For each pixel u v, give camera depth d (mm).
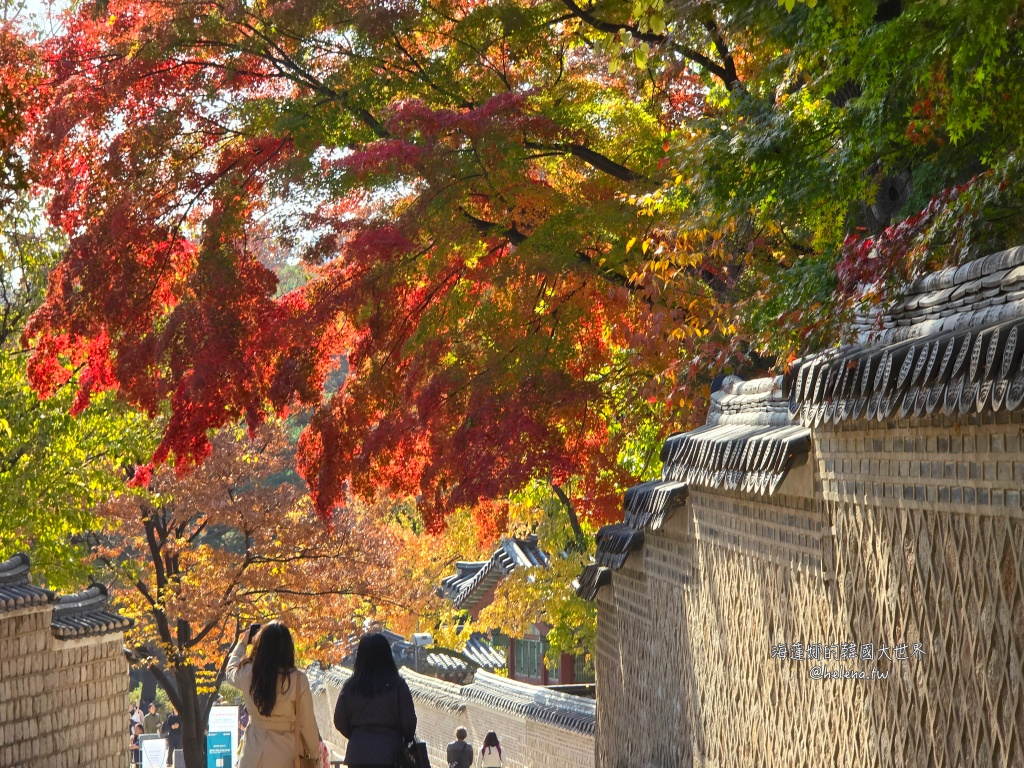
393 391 16172
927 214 7027
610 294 13656
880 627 6898
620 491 16688
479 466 14445
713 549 10414
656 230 11227
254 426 15602
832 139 9711
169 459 22047
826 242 10633
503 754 27203
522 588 26125
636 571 13742
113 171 15719
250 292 15359
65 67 16062
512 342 15172
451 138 14523
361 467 15375
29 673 16844
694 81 15469
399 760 8539
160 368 15688
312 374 16328
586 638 25266
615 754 14914
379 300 15203
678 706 11711
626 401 15531
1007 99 7738
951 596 6012
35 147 15586
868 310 7055
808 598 8078
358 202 16500
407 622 30750
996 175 6820
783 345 7910
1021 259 5516
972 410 5277
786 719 8547
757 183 9852
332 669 39625
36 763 16891
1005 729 5488
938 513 6125
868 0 7945
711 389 12328
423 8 15023
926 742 6328
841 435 7348
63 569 21203
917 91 8266
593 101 15734
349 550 25719
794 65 9422
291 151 15453
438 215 14711
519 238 15422
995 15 6719
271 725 8383
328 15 15148
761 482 8352
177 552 25656
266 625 8531
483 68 15656
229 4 15305
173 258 16688
